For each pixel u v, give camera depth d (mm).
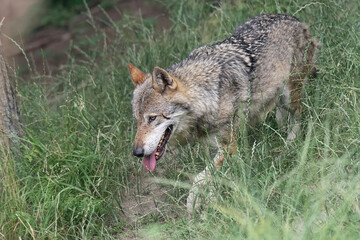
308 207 9141
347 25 14320
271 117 13281
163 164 12945
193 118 10961
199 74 10977
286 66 12367
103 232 10828
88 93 15547
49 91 16609
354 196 8922
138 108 10781
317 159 11125
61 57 21969
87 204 10625
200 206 10695
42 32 24266
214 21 17672
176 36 17078
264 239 8188
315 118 11820
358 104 11344
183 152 11711
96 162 11602
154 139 10625
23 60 22062
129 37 18641
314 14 15609
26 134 12484
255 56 11695
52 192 10789
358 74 12336
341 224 8273
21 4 25656
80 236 10688
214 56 11383
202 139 11445
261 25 12484
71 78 16547
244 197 9570
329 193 9508
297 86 12922
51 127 12844
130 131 13781
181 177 12094
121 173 12211
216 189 10258
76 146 11688
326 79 12977
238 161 10352
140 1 23953
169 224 10180
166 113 10594
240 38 12023
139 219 11156
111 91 15383
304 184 9961
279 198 9867
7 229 10109
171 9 21078
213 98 10906
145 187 12336
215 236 9078
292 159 10867
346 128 11359
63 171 11164
